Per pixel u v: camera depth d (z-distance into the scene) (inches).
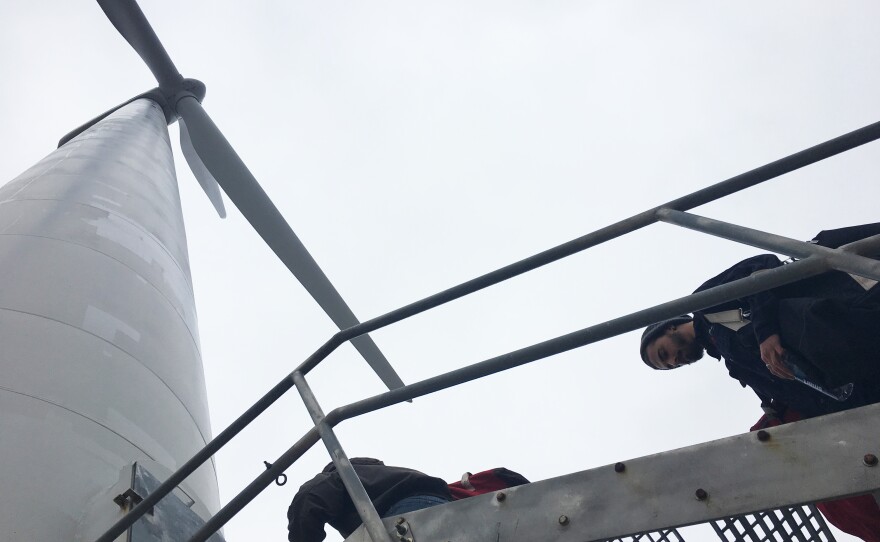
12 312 281.0
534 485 145.7
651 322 135.0
